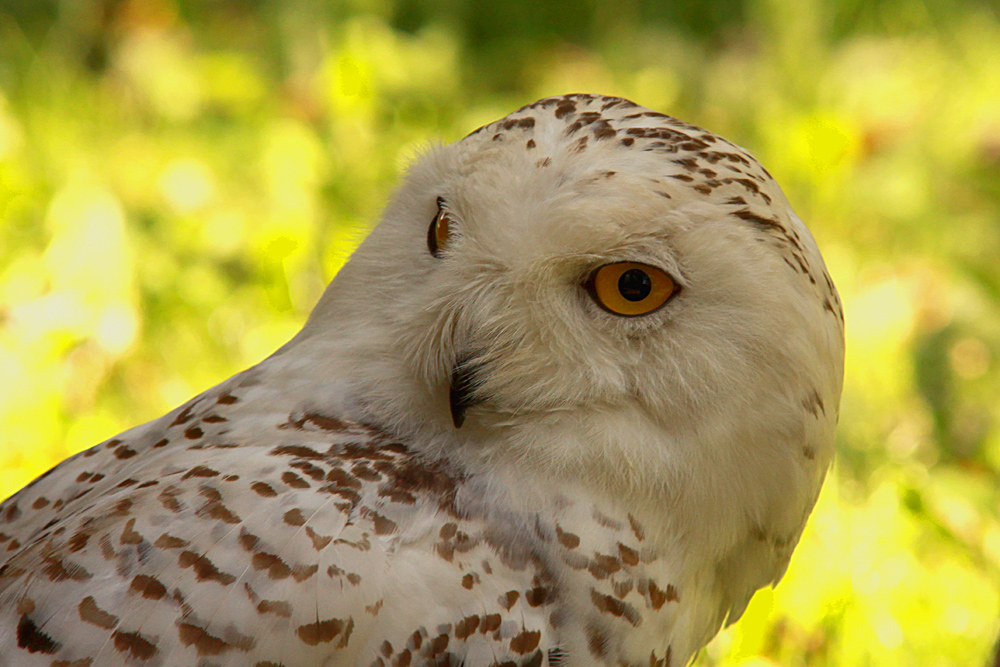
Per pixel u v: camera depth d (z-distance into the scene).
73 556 2.88
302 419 2.93
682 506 2.93
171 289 3.38
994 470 3.24
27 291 3.27
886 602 3.11
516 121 2.93
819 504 3.15
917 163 4.05
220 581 2.88
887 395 3.39
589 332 2.92
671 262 2.91
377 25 4.31
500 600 2.91
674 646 2.94
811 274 2.93
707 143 2.92
